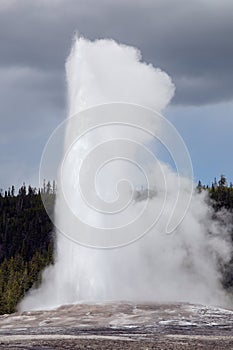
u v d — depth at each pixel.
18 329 69.75
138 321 72.25
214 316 75.44
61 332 66.12
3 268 168.62
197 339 60.91
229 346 57.00
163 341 59.22
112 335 63.31
